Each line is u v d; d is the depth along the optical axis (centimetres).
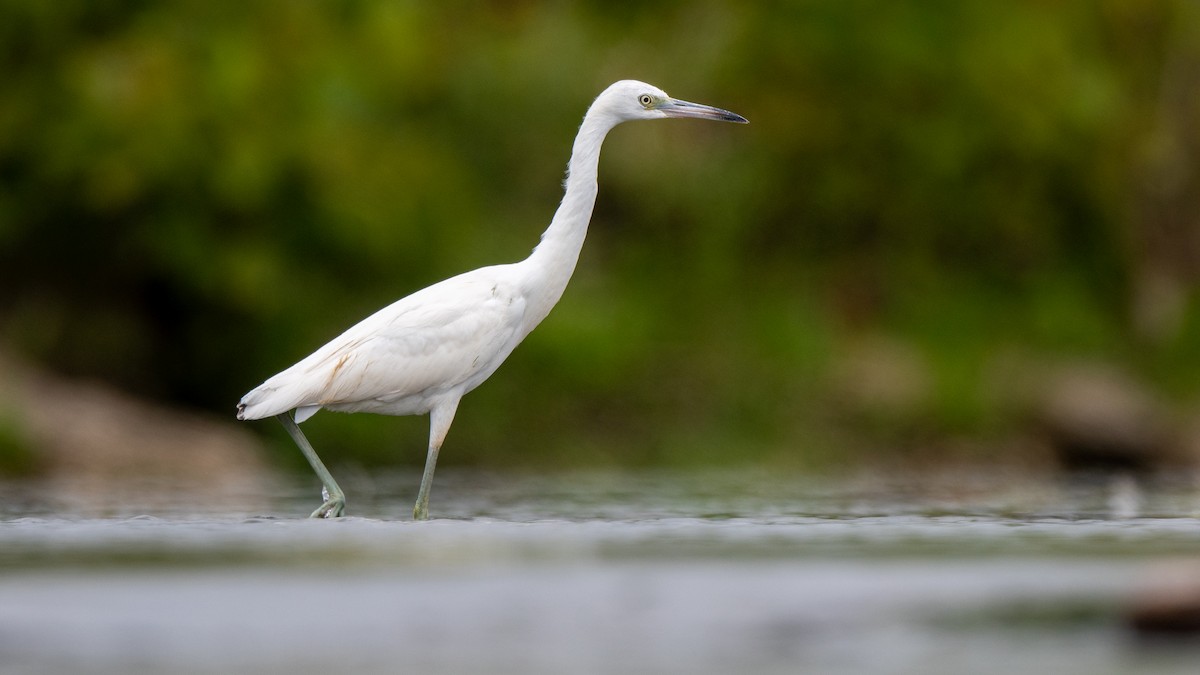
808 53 2569
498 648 521
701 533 812
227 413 2183
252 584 618
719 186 2500
